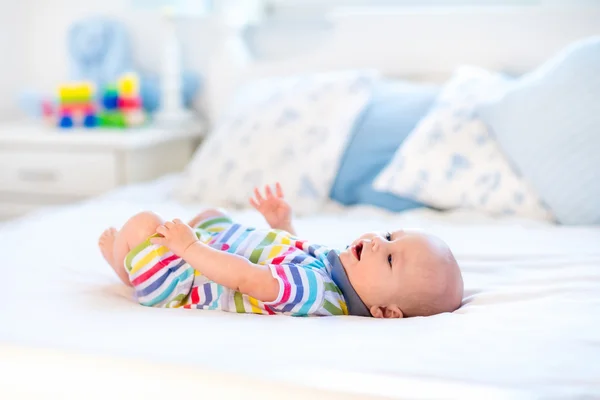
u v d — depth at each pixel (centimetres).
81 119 272
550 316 103
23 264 136
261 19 292
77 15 306
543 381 80
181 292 118
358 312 119
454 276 118
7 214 268
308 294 112
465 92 210
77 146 254
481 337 94
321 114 218
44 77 312
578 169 181
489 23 243
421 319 106
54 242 155
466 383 80
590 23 234
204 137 294
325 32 280
